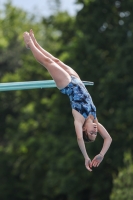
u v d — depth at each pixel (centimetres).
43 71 9106
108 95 7394
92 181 7494
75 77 2895
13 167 8994
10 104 10575
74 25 8325
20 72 9312
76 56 7888
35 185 8412
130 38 7338
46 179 7819
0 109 10594
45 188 7825
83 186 7419
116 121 7175
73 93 2841
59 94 7981
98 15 7944
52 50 9256
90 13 8031
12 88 3047
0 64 11425
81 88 2861
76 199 7544
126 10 7781
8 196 9069
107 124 7394
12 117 9725
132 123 7269
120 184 6012
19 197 9100
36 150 8431
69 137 7744
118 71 7319
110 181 7500
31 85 3066
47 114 8350
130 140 7375
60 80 2855
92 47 7706
